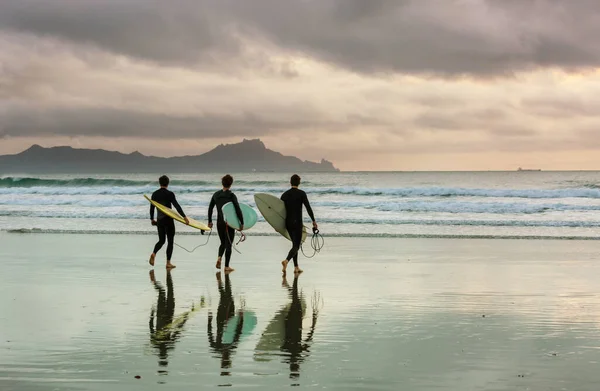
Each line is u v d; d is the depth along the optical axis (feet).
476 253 49.32
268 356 19.63
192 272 39.47
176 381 17.07
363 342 21.50
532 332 22.95
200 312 26.81
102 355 19.74
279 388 16.48
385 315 26.13
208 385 16.74
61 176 372.79
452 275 37.88
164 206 41.47
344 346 20.95
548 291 32.09
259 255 48.65
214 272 39.55
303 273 39.04
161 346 20.88
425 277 37.09
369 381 17.08
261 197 40.83
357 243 56.65
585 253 49.11
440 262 44.14
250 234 64.59
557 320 25.03
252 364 18.75
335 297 30.48
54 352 20.06
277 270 40.42
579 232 65.10
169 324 24.35
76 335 22.45
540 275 37.83
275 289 32.94
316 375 17.62
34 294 31.22
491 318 25.48
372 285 34.19
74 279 36.35
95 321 24.90
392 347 20.83
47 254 48.62
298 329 23.56
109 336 22.36
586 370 18.04
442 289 32.76
